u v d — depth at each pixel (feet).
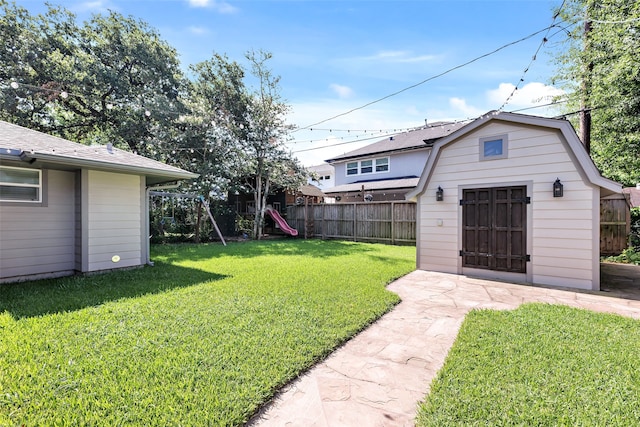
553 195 17.25
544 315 12.03
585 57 27.30
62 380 7.29
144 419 6.05
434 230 21.84
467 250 20.44
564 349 9.00
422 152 50.98
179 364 8.13
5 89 36.68
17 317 11.57
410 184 46.62
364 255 28.43
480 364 8.22
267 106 46.14
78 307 12.85
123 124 42.32
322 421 6.26
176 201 43.80
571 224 16.84
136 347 9.08
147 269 21.59
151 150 43.11
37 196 18.79
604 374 7.64
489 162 19.53
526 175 18.20
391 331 10.95
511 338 9.86
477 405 6.55
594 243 16.24
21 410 6.25
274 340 9.68
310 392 7.28
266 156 47.67
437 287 17.22
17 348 8.89
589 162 16.20
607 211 27.45
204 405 6.51
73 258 20.21
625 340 9.61
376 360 8.84
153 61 45.16
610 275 20.06
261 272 20.26
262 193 51.72
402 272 20.65
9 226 17.69
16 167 17.89
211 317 11.66
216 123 43.93
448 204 21.21
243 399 6.74
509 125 18.76
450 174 21.13
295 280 17.80
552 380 7.38
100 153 20.84
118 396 6.75
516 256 18.60
